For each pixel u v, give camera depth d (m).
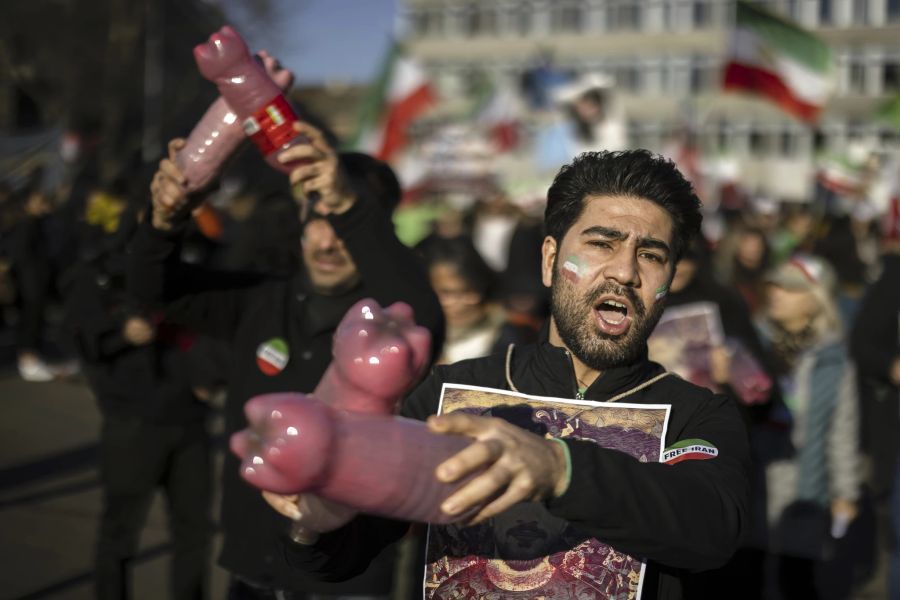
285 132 2.38
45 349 12.11
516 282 4.69
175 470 4.36
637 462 1.54
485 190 20.31
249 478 1.35
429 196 20.55
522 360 2.07
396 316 1.50
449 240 4.61
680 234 1.94
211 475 4.46
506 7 46.91
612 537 1.49
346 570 1.83
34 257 10.73
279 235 4.25
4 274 10.66
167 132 3.52
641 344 1.94
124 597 4.34
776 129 42.31
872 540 6.06
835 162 16.75
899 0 40.47
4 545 5.68
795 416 4.32
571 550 1.84
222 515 3.11
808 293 4.39
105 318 4.20
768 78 11.95
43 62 28.97
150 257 2.98
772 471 4.29
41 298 10.80
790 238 12.90
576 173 1.97
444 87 47.56
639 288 1.90
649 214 1.90
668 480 1.55
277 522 1.82
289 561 1.82
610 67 45.44
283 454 1.32
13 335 13.41
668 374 2.01
